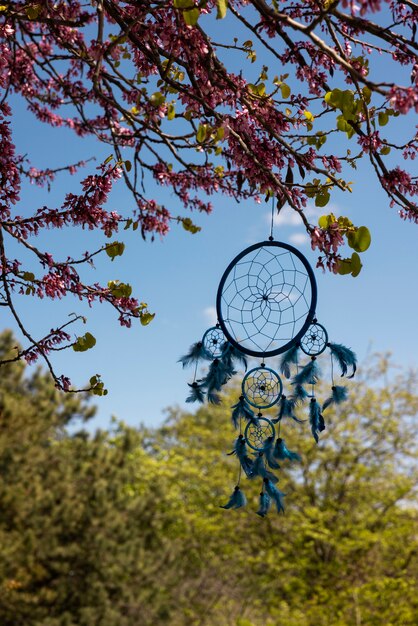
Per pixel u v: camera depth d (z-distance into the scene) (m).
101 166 3.62
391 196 3.23
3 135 3.56
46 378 13.92
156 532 14.30
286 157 3.47
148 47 3.46
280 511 3.54
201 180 4.10
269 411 13.12
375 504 12.96
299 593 12.02
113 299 3.72
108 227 3.75
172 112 3.28
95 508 12.75
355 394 13.25
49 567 12.48
